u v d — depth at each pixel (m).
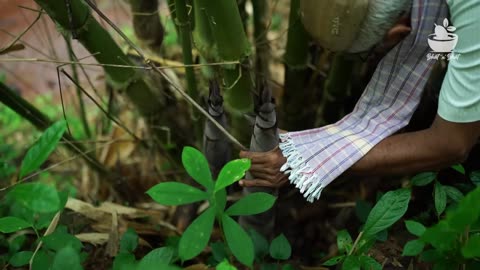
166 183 0.88
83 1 1.15
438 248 0.94
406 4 1.02
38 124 1.41
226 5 1.09
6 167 1.47
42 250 1.11
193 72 1.30
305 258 1.49
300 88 1.47
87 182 1.68
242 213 0.90
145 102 1.39
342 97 1.46
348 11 1.02
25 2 2.35
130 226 1.37
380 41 1.08
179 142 1.53
